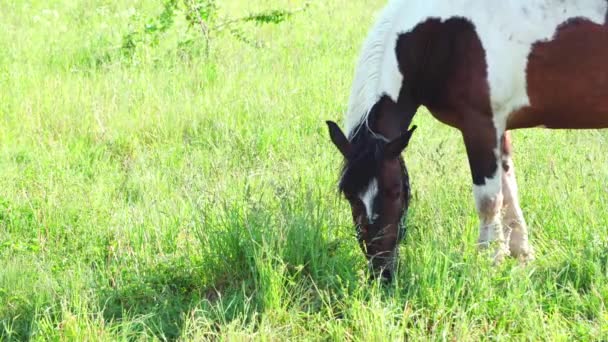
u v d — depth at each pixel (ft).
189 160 23.52
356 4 40.98
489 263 16.78
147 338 15.69
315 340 15.34
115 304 16.93
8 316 16.53
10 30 37.65
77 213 20.79
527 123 17.49
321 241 17.54
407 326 15.83
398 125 17.39
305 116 26.43
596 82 16.53
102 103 27.63
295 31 36.63
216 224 18.57
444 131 25.17
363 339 14.94
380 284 16.12
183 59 32.19
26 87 29.53
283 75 30.27
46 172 22.99
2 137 25.67
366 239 15.87
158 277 17.60
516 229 18.20
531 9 16.39
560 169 20.90
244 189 19.95
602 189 19.58
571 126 17.49
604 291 15.87
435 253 16.63
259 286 16.87
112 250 18.94
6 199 21.25
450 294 16.08
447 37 16.79
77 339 15.24
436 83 17.16
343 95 28.04
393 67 17.17
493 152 17.13
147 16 35.24
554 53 16.44
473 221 18.54
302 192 19.57
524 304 15.55
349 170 15.75
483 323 15.35
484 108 16.87
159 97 28.04
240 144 24.64
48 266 18.06
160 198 21.25
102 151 24.82
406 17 17.10
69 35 37.11
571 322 15.28
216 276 17.58
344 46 34.09
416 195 19.27
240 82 29.68
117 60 32.58
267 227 17.63
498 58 16.52
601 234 17.84
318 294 16.66
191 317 15.90
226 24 34.50
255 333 15.23
